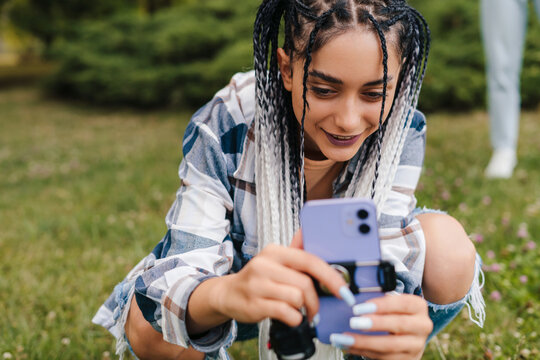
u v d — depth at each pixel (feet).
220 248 3.66
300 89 3.40
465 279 4.16
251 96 4.14
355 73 3.14
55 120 25.38
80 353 5.57
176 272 3.35
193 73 26.55
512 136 11.75
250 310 2.69
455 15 24.94
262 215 3.90
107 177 13.52
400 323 2.73
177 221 3.76
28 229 9.62
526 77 22.45
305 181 4.14
